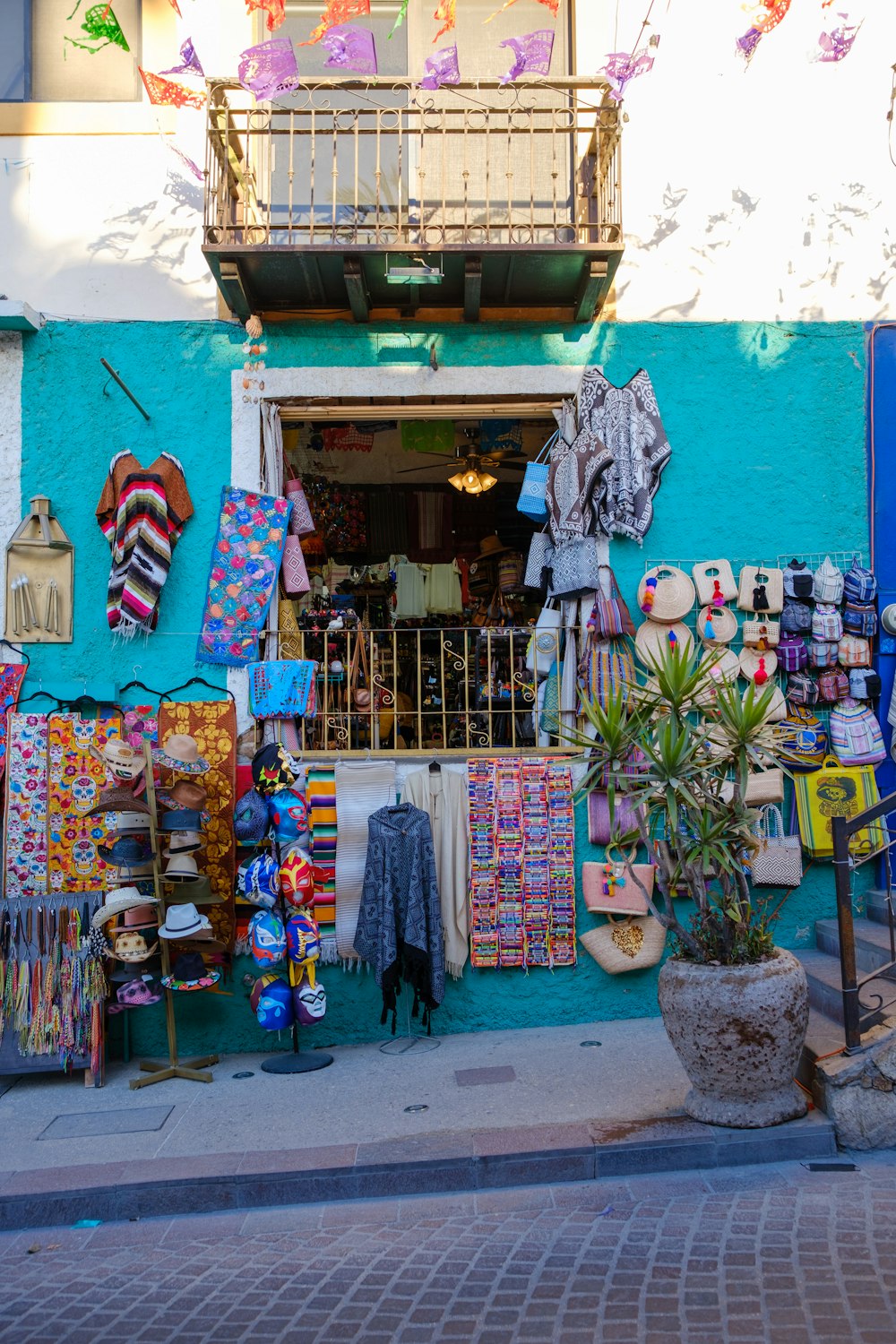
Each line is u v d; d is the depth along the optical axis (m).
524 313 6.81
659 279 6.84
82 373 6.72
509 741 8.30
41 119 6.84
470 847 6.50
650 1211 4.11
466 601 8.81
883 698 6.76
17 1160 4.75
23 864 6.28
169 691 6.59
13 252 6.79
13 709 6.52
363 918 6.11
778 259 6.90
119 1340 3.45
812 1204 4.06
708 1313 3.38
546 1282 3.65
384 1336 3.39
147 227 6.80
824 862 6.66
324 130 6.48
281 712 6.43
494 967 6.47
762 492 6.81
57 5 6.97
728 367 6.84
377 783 6.46
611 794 4.88
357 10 5.73
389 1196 4.45
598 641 6.62
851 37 6.02
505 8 6.60
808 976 5.73
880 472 6.84
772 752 5.21
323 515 9.18
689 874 4.82
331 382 6.73
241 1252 4.05
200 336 6.76
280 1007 5.90
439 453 9.09
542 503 6.96
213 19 6.96
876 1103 4.54
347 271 6.16
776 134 6.95
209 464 6.71
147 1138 4.95
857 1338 3.19
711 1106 4.64
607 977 6.53
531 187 6.40
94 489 6.68
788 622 6.65
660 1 6.95
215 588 6.60
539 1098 5.14
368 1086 5.52
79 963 5.82
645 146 6.89
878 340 6.88
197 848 6.07
